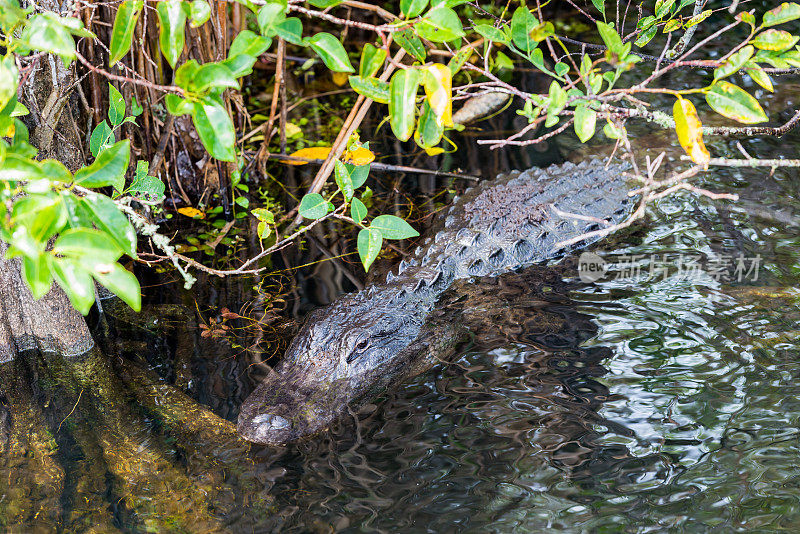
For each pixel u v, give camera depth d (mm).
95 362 3846
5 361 3865
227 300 4398
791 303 3988
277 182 5789
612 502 2826
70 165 4223
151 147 5316
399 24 2355
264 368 3775
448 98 2303
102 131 3342
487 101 6738
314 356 3834
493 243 4789
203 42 5102
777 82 6531
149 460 3115
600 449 3121
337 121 6664
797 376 3467
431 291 4434
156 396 3555
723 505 2775
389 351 3924
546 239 4832
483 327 4121
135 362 3840
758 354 3645
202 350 3932
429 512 2809
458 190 5590
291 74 7629
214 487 2963
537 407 3422
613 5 7969
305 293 4465
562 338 3939
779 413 3240
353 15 7910
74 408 3479
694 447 3090
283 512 2822
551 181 5285
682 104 2434
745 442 3090
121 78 2434
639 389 3480
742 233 4676
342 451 3195
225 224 5250
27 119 3600
